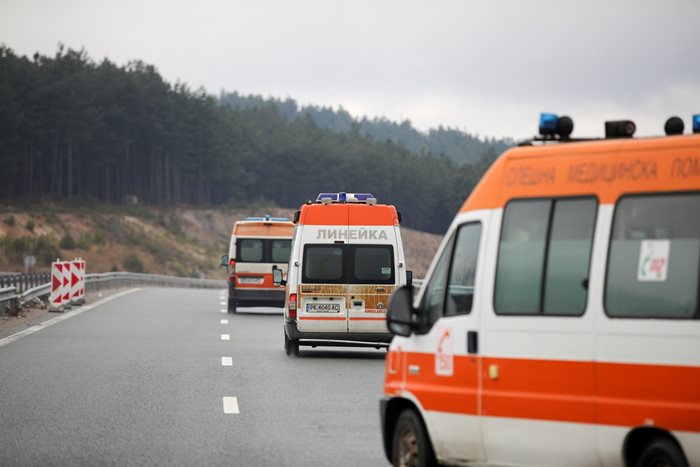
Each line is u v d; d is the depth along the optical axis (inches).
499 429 754.2
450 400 796.6
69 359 1814.7
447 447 804.6
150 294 4537.4
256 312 3435.0
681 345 655.1
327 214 1962.4
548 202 742.5
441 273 840.3
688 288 657.6
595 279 702.5
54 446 1045.2
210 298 4296.3
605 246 701.3
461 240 815.7
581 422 702.5
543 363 727.7
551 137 791.7
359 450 1045.2
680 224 669.3
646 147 697.0
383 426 877.8
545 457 727.7
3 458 983.6
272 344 2194.9
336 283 1945.1
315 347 2228.1
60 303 3073.3
